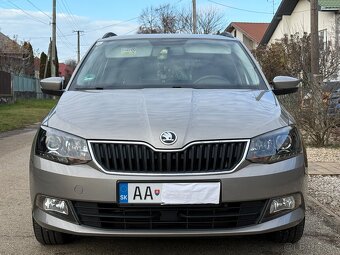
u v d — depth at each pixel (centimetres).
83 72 502
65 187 356
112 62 509
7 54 4547
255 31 4206
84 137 360
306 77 1145
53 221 365
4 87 2981
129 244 432
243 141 355
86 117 383
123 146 351
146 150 349
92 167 353
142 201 345
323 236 461
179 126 358
